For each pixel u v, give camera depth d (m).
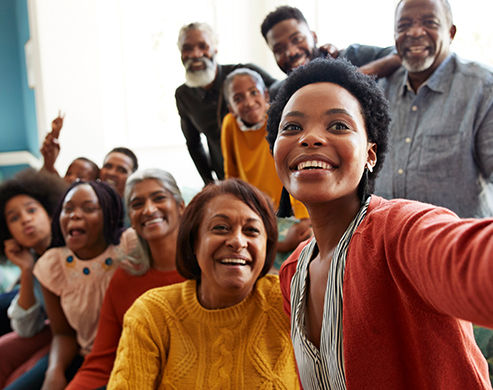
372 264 0.44
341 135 0.47
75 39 3.18
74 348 1.50
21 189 1.66
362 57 1.59
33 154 3.94
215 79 1.91
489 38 1.79
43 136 3.27
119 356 0.89
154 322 0.90
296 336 0.60
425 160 1.34
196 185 3.30
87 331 1.47
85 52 3.20
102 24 3.24
